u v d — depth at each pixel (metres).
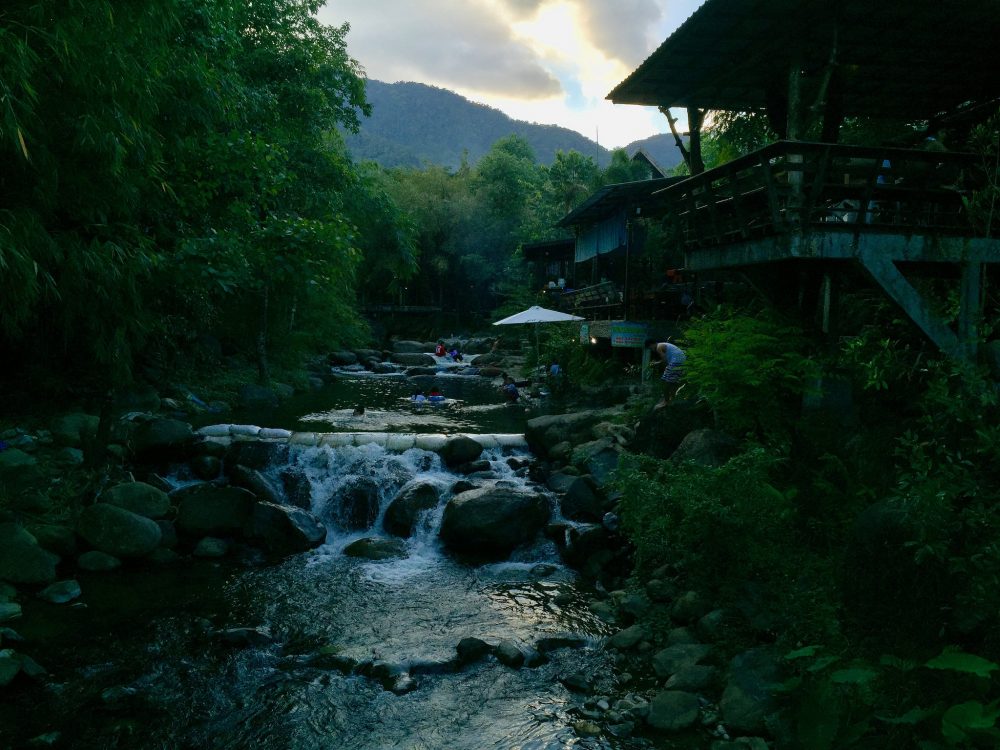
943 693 3.72
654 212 15.68
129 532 7.50
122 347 8.14
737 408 7.71
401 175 51.41
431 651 5.77
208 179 10.80
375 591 7.11
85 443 9.36
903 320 7.21
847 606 4.96
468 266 44.72
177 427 9.91
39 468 8.45
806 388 7.41
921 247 7.05
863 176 7.07
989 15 7.39
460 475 10.10
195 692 5.09
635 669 5.48
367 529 9.10
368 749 4.48
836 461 6.68
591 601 6.88
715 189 8.16
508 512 8.19
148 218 9.97
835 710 3.67
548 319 19.20
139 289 8.50
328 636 6.07
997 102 9.14
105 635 5.89
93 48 5.53
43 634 5.84
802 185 6.97
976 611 4.06
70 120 5.83
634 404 11.91
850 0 7.07
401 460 10.23
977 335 5.81
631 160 37.06
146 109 6.50
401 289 44.50
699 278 13.29
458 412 15.72
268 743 4.53
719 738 4.46
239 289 16.02
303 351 22.34
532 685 5.30
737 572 6.03
